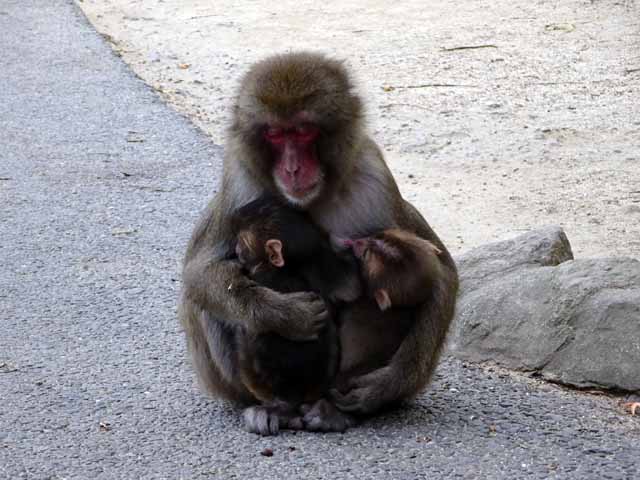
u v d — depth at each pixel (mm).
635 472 9180
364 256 9695
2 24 27625
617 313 11219
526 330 11734
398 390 9922
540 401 10773
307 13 29562
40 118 20906
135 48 27094
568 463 9320
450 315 10031
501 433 9922
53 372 11508
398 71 24391
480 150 20016
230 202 10148
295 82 9742
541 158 19578
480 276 13219
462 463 9297
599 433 9977
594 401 10867
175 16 29953
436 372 11523
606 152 19781
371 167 10250
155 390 11070
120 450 9742
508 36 26703
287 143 9852
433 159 19672
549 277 11992
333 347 9898
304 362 9703
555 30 27047
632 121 21203
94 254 15070
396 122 21344
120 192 17391
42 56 24906
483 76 23984
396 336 9977
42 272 14430
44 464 9516
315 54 10328
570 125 21094
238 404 10594
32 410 10602
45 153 19109
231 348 10102
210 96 23375
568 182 18562
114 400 10828
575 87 23172
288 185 9812
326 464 9289
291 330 9508
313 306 9539
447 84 23516
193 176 18125
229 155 10289
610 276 11672
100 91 22531
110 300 13523
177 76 24797
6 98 22000
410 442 9695
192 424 10227
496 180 18719
